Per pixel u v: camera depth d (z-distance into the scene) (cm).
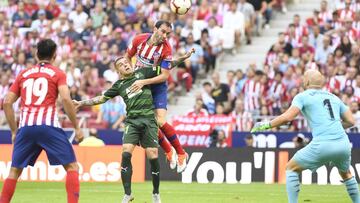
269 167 4778
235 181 4791
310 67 5697
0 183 4694
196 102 5656
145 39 3328
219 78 5866
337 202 3588
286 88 5700
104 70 6322
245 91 5800
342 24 6172
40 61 2706
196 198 3738
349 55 5862
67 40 6731
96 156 4881
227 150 4800
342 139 2777
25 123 2642
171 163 3478
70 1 7156
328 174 4684
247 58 6469
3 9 7362
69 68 6369
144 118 3169
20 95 2706
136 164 4869
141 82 3177
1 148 4906
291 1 6919
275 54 6059
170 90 6178
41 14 7075
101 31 6712
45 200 3622
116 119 5872
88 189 4284
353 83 5562
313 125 2797
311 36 6116
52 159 2655
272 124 2808
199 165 4822
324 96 2825
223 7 6594
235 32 6450
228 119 5441
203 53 6322
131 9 6831
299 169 2809
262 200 3647
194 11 6738
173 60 3331
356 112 5306
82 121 5825
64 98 2639
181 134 5494
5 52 6812
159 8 6756
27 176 4900
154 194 3206
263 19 6719
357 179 4688
